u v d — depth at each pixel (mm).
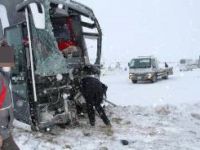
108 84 22281
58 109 7504
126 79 26875
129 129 7672
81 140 6758
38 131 7133
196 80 23391
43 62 7125
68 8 8570
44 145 6277
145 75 22453
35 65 7090
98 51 9219
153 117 8922
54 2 7773
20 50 7266
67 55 8477
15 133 6980
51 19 8891
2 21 8023
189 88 17922
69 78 7676
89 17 8961
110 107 9891
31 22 7035
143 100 13430
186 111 9672
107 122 7801
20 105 7383
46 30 7230
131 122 8328
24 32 7266
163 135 7266
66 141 6680
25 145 6199
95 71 8883
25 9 6980
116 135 7148
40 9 7168
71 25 9320
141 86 20219
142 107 9953
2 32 7977
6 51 2893
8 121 3008
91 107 7754
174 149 6312
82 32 9445
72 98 8078
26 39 7246
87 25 9297
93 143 6578
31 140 6559
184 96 14336
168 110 9617
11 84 7539
